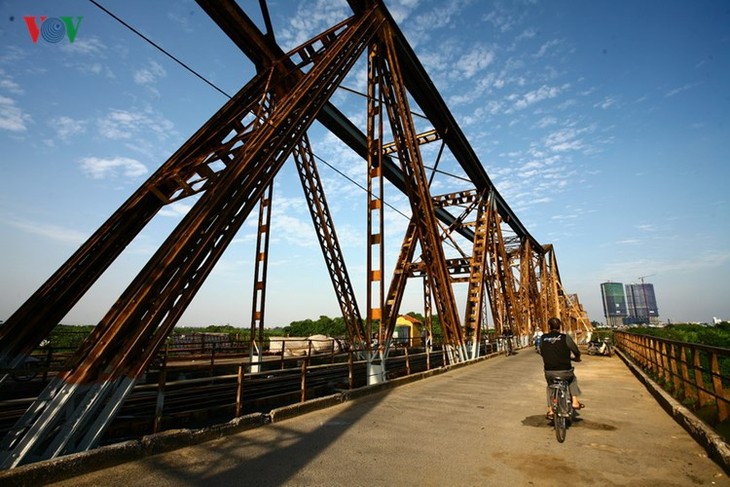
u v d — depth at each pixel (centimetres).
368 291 1228
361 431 660
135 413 946
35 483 400
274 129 775
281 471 468
